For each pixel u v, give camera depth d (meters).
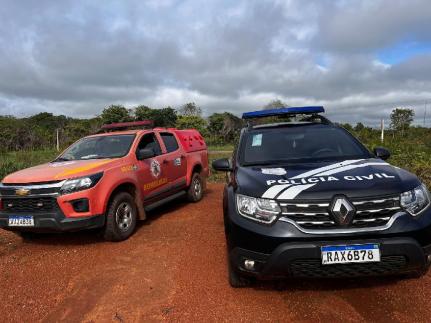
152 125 7.36
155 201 6.67
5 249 5.32
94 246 5.29
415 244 3.02
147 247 5.14
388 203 3.09
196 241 5.30
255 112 5.37
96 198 5.05
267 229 3.13
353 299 3.39
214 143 47.81
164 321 3.19
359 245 2.99
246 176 3.72
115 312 3.39
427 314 3.11
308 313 3.20
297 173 3.59
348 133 4.77
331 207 3.04
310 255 3.01
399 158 9.50
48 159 15.28
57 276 4.28
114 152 6.18
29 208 5.03
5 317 3.40
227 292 3.65
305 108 5.20
